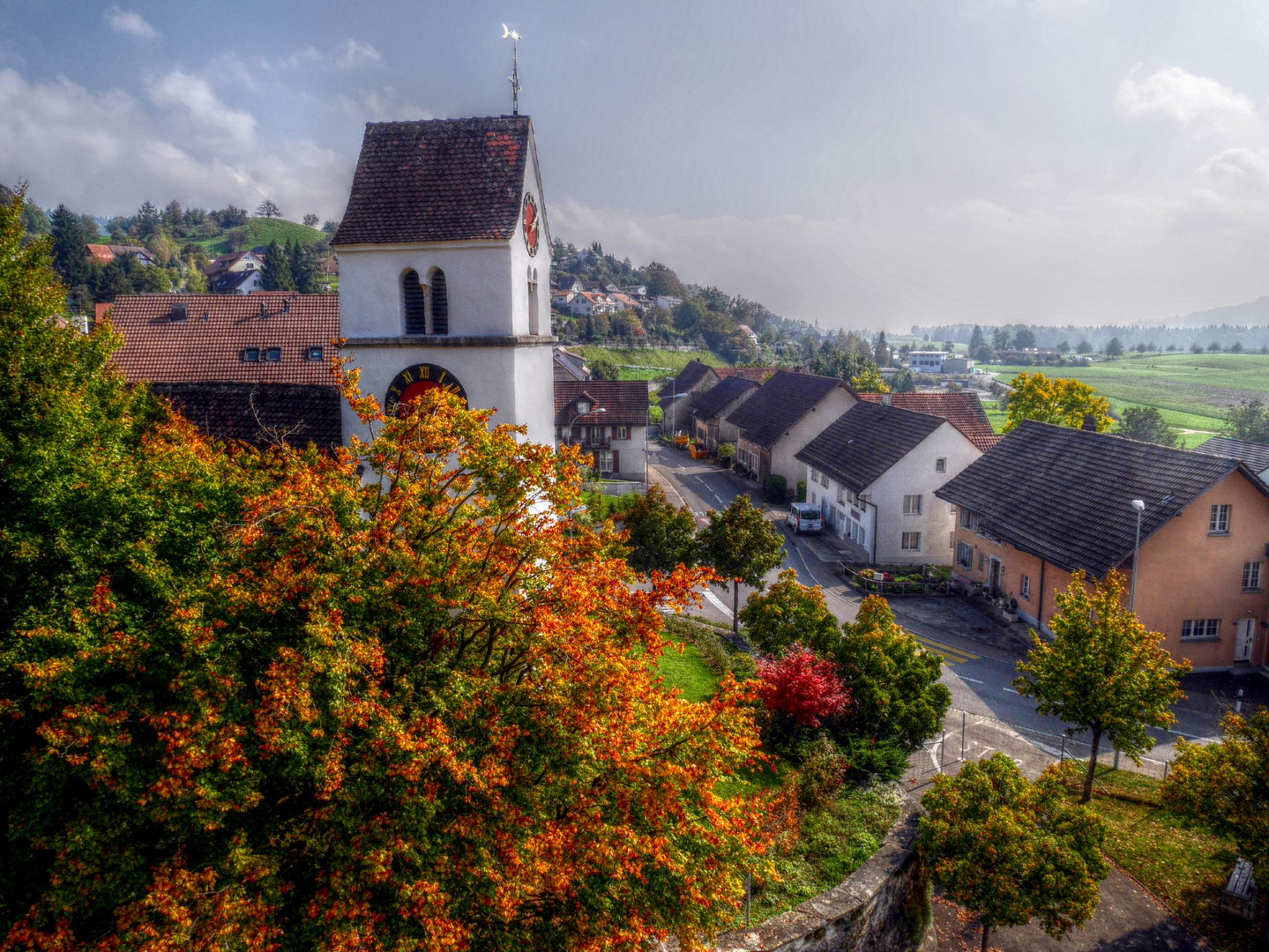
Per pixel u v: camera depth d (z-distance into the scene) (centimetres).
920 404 6450
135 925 859
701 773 1123
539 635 1110
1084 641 2089
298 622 1062
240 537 1041
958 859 1466
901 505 4572
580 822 1026
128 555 1058
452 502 1228
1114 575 2162
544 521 1255
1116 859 1972
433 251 2017
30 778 944
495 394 2050
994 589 3894
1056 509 3506
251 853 874
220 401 2225
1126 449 3456
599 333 17538
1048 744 2530
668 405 9788
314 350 4519
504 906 912
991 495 3938
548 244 2450
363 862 884
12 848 961
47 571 1087
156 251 18438
